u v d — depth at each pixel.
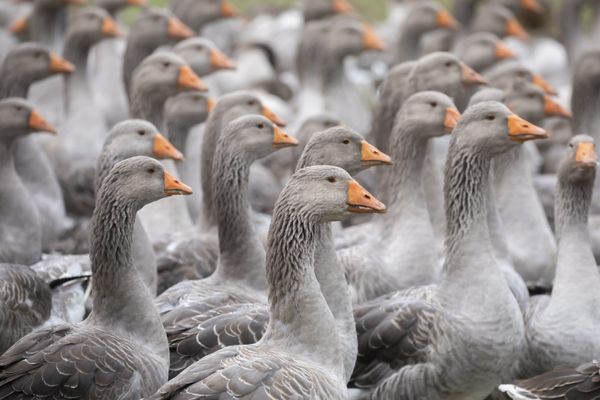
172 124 20.62
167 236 17.19
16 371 11.63
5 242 16.91
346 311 13.34
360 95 33.19
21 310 14.13
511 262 17.08
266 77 30.86
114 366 12.01
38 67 21.39
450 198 14.27
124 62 24.39
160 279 16.33
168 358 12.88
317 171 12.10
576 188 14.58
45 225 18.97
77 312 15.16
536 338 14.34
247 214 15.34
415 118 16.50
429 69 18.84
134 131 16.17
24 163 19.03
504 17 31.47
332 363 11.96
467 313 13.71
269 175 22.69
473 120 14.30
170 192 13.10
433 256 16.30
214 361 11.14
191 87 19.64
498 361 13.72
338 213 12.07
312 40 28.03
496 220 16.27
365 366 14.19
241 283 15.16
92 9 24.12
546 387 12.72
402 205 16.42
